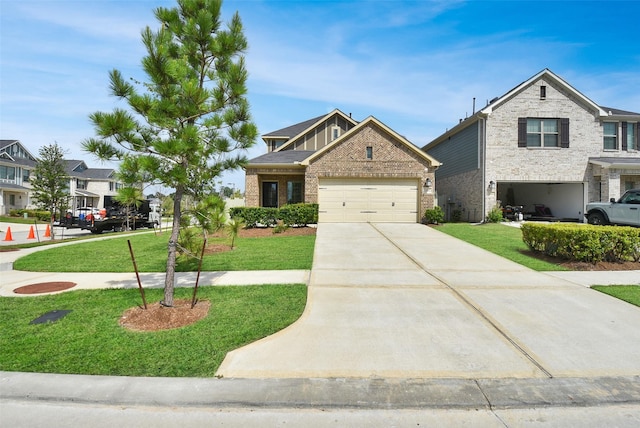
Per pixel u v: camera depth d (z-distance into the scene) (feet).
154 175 15.49
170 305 17.11
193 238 21.54
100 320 16.12
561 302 18.60
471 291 20.52
